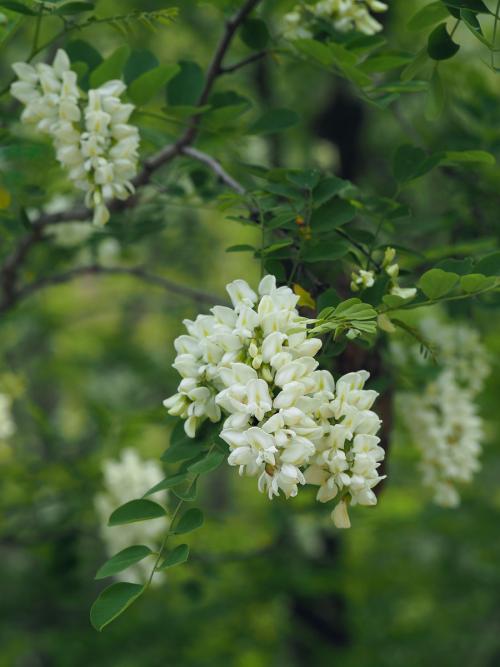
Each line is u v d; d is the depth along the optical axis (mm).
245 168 4672
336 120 10789
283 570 9445
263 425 2889
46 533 8023
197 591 8195
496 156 6395
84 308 13617
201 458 3461
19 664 11945
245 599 9805
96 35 9297
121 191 4086
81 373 12305
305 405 2955
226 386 3121
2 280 6754
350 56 4383
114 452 7824
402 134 10789
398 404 5367
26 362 11406
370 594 10938
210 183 5973
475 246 5395
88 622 9969
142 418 7672
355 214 4016
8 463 8008
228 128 5086
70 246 7324
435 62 4012
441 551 11758
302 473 3078
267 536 9297
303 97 10859
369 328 3033
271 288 3248
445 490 5301
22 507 8047
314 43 4465
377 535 10711
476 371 5652
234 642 10508
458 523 10453
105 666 9688
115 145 4094
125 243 5973
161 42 10234
